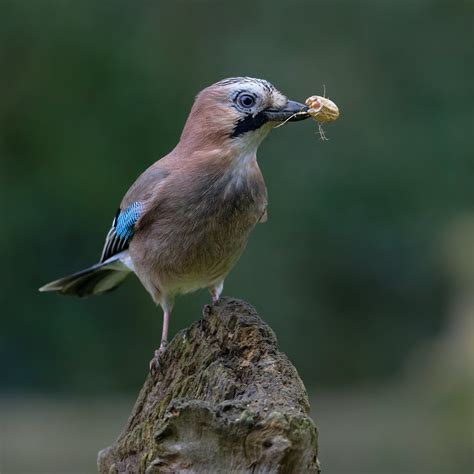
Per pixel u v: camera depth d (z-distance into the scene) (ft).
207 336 15.58
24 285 56.70
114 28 63.77
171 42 64.69
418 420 45.01
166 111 62.39
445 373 45.78
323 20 66.95
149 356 55.72
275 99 18.93
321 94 64.54
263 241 59.11
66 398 54.60
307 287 60.34
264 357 14.53
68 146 60.39
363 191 61.82
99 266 21.77
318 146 61.52
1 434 42.52
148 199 19.36
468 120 65.41
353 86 64.95
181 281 19.85
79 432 43.01
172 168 19.42
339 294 60.90
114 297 55.72
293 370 14.33
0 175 59.52
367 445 40.22
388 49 66.85
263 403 12.71
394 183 62.18
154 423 15.57
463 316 49.03
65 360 55.72
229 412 12.49
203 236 19.06
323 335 60.23
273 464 12.14
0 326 55.77
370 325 61.05
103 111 61.77
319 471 12.83
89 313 55.83
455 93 66.28
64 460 36.27
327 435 42.98
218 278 20.06
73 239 58.65
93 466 35.35
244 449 12.26
